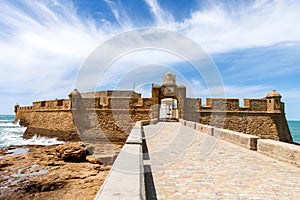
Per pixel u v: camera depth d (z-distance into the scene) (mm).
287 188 4324
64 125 28516
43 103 34469
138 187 2402
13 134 39812
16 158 17391
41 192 10109
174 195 3930
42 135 31719
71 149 16625
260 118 26891
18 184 11109
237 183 4594
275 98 26672
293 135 76250
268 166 5977
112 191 2275
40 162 15789
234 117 27000
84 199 9250
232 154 7617
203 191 4137
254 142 8359
